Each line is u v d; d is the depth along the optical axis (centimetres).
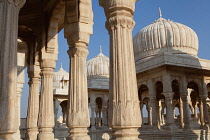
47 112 1173
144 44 2750
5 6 630
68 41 981
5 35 608
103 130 2995
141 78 2461
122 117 572
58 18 1255
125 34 630
